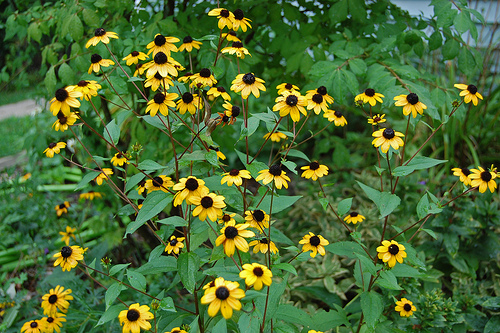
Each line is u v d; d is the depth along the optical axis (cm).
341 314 98
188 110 85
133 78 82
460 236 132
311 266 137
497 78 207
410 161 89
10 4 148
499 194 159
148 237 143
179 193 74
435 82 116
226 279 75
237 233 72
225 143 133
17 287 148
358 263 97
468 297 116
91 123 132
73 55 109
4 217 153
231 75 108
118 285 80
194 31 117
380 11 124
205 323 87
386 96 100
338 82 105
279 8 123
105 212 150
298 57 119
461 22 101
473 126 190
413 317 107
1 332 118
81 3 105
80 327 103
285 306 88
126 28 117
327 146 154
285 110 80
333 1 125
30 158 148
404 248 86
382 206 86
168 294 123
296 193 200
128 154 94
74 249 88
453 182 149
